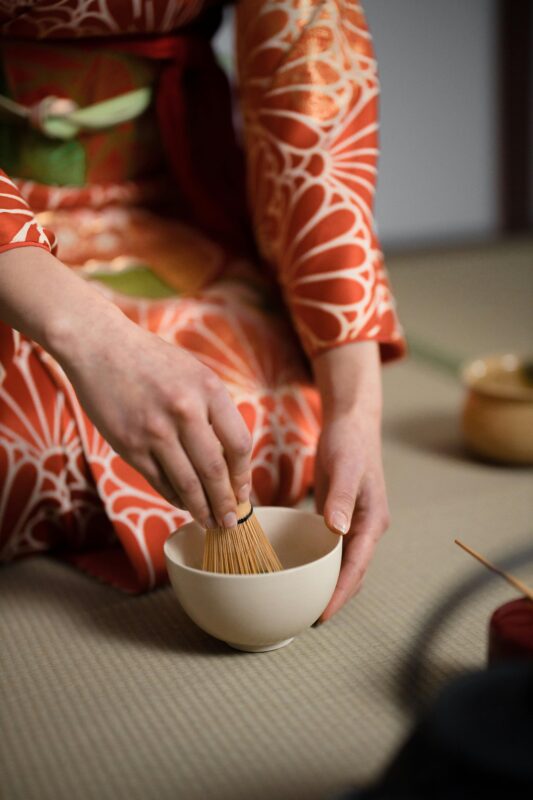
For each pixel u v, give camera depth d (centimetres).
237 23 118
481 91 332
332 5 115
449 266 301
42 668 95
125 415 87
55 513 111
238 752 84
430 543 115
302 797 80
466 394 141
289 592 90
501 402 135
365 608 103
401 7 312
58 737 87
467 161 338
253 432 114
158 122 122
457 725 68
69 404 108
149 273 120
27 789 82
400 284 277
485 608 101
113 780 82
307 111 112
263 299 123
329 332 110
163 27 117
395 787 68
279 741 85
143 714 89
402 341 117
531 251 320
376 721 87
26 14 111
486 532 117
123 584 108
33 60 116
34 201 120
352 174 113
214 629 93
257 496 115
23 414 108
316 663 94
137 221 124
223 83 127
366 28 118
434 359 196
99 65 117
